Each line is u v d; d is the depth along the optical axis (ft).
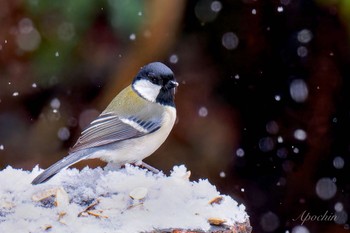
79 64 36.99
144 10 34.76
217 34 39.73
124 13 33.76
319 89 39.96
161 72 23.44
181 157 38.19
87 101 38.37
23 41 36.06
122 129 22.89
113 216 17.66
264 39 40.04
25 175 20.68
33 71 36.96
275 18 39.86
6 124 38.40
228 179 39.01
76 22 34.99
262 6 39.70
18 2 35.53
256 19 39.78
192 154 38.45
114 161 22.99
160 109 23.36
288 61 40.19
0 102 38.27
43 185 19.88
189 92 39.11
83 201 18.63
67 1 33.99
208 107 39.19
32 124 38.63
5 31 35.96
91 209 17.99
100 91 38.09
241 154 39.29
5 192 19.33
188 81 39.22
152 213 17.89
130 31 34.76
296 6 39.65
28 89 37.93
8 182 19.99
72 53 36.45
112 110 23.30
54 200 18.62
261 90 40.96
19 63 37.11
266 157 40.68
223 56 39.93
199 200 18.70
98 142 22.62
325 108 39.91
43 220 17.31
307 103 40.24
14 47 36.42
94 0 33.78
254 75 40.19
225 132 39.11
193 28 39.52
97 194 18.97
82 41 36.06
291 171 40.14
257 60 40.19
